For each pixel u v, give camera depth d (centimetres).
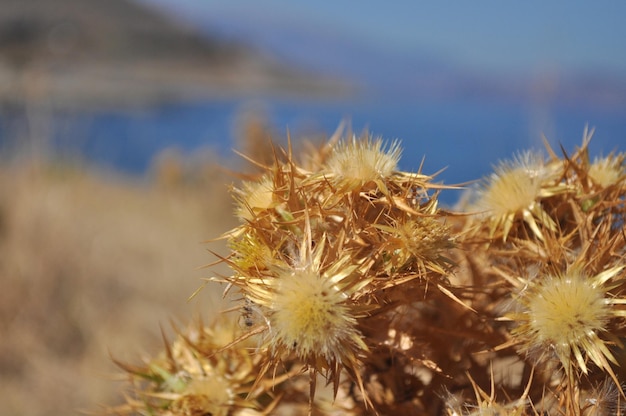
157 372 26
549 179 24
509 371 23
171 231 113
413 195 22
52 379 68
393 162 22
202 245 101
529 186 23
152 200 142
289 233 21
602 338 20
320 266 20
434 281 21
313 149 25
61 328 76
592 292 20
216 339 26
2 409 66
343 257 20
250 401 24
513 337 21
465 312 23
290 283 20
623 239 22
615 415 20
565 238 22
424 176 22
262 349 20
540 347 21
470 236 24
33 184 116
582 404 21
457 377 23
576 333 20
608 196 24
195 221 122
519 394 22
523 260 23
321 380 30
